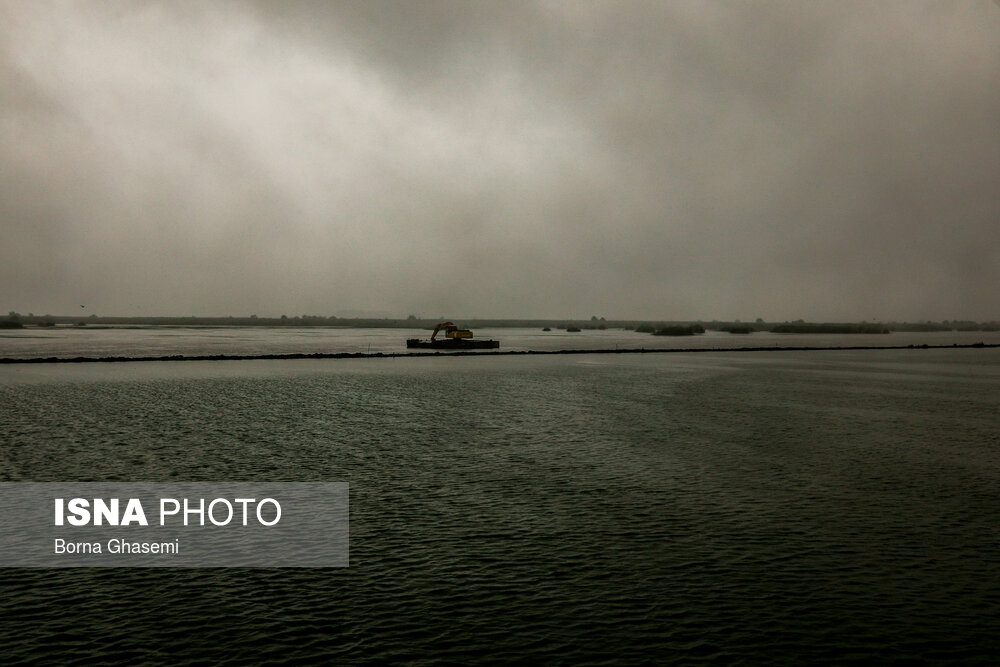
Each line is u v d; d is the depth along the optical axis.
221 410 40.75
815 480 22.95
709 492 21.27
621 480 22.83
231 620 12.22
